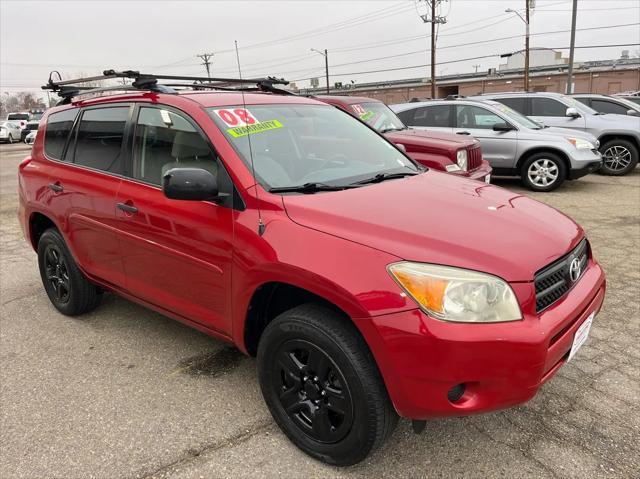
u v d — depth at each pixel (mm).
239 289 2549
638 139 10406
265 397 2609
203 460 2477
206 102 3014
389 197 2656
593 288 2547
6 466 2465
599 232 6156
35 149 4230
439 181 3156
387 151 3570
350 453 2291
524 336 2016
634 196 8375
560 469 2357
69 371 3324
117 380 3197
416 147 6352
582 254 2664
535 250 2260
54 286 4211
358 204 2504
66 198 3664
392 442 2564
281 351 2457
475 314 2008
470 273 2047
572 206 7688
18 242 6781
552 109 10930
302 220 2387
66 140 3873
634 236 5938
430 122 9758
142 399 2986
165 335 3805
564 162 8812
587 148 8852
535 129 9188
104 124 3518
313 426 2410
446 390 2014
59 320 4125
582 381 3027
